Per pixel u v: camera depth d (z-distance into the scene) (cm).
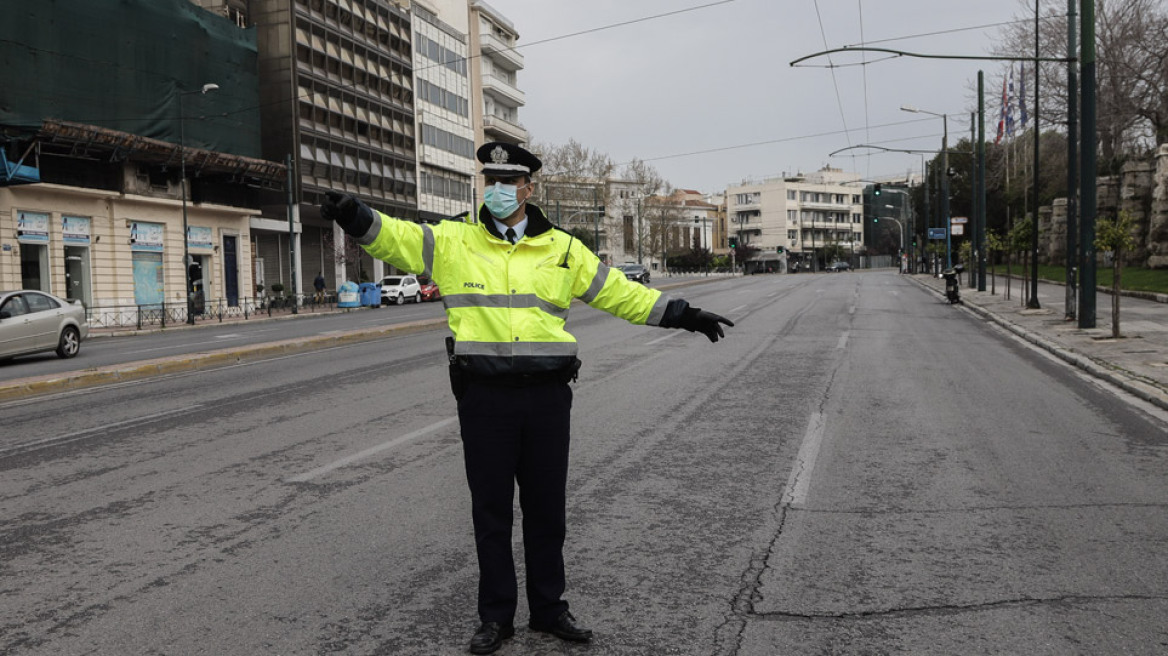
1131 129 4378
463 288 352
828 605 400
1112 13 3638
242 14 4722
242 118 4278
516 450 357
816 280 6084
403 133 6031
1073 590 416
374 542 493
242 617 389
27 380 1245
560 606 369
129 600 411
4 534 519
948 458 701
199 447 773
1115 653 349
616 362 1362
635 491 603
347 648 357
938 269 6262
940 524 524
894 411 920
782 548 481
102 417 957
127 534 515
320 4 5028
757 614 390
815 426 837
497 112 8012
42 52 3108
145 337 2789
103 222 3434
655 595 414
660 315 367
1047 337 1683
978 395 1030
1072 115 1964
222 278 4188
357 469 673
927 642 360
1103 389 1081
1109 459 697
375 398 1048
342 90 5241
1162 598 405
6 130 2941
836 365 1312
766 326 2042
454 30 6938
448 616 390
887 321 2208
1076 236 1991
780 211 13588
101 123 3381
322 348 1822
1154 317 2073
